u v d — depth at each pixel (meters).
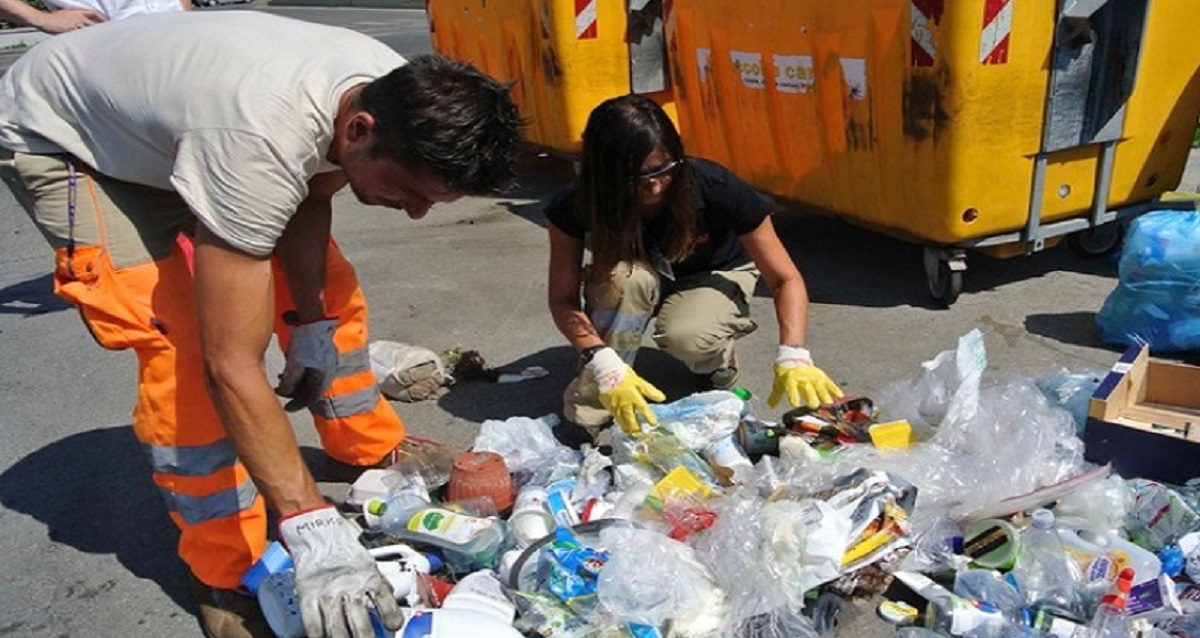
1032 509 2.44
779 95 4.45
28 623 2.50
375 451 2.96
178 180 1.85
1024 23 3.63
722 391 3.02
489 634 1.98
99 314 2.14
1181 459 2.53
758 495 2.48
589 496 2.60
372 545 2.50
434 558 2.44
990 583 2.21
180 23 2.06
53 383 4.02
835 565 2.18
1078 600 2.18
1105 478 2.47
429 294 4.76
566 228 2.92
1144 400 2.90
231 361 1.87
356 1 29.20
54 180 2.11
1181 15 4.00
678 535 2.36
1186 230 3.44
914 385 3.01
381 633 1.88
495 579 2.28
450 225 6.04
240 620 2.35
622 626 2.10
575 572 2.19
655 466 2.69
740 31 4.53
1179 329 3.47
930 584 2.26
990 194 3.88
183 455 2.25
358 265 5.30
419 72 1.76
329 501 2.90
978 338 2.90
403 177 1.82
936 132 3.74
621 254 2.88
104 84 2.03
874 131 4.02
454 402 3.54
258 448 1.91
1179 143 4.30
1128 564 2.24
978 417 2.67
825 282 4.57
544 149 6.27
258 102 1.81
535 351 3.99
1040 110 3.82
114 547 2.81
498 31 6.25
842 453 2.64
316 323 2.69
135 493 3.10
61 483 3.20
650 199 2.75
